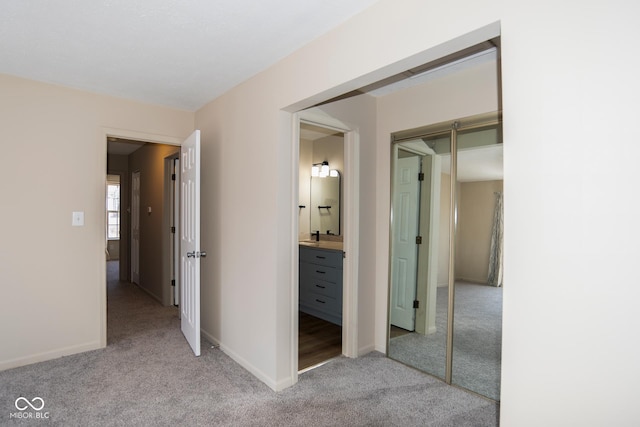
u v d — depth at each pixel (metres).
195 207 2.80
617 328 1.01
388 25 1.58
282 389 2.35
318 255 3.98
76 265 2.84
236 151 2.77
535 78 1.15
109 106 2.98
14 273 2.59
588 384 1.06
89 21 1.82
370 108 2.99
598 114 1.03
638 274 0.97
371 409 2.12
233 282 2.81
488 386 2.39
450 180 2.54
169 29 1.90
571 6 1.08
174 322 3.68
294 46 2.09
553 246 1.11
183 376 2.49
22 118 2.60
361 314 2.94
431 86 2.64
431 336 2.69
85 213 2.88
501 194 2.32
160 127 3.27
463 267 2.50
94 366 2.62
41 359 2.69
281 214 2.36
